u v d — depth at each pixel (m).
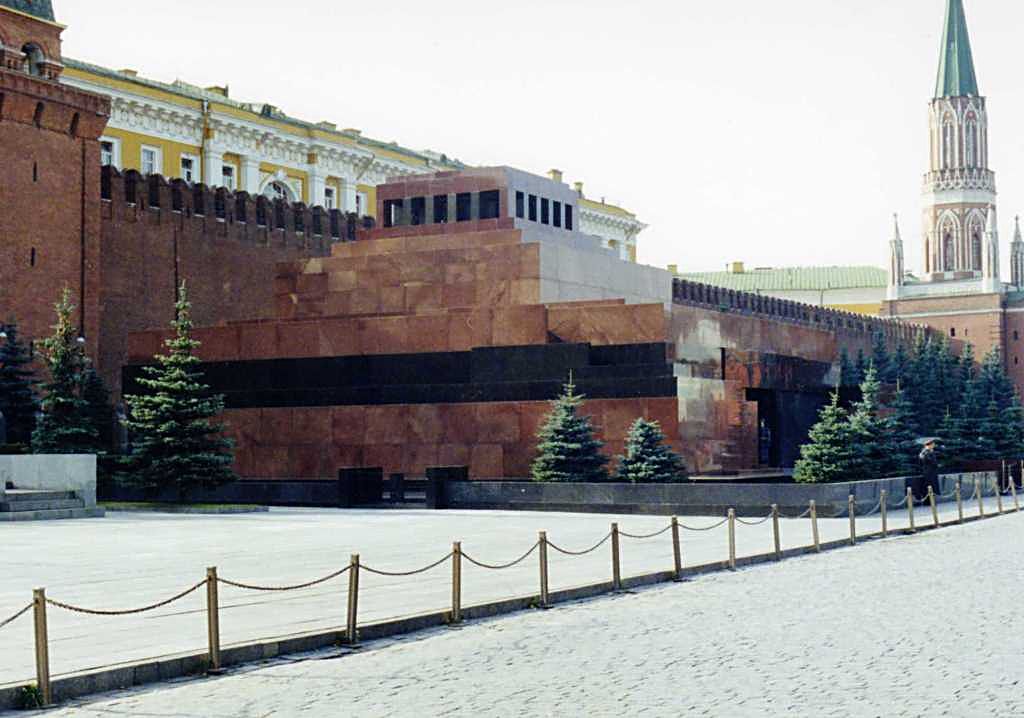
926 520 32.75
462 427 41.88
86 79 60.59
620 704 10.47
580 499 35.25
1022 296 104.56
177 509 36.03
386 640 14.02
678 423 39.41
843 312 87.69
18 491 33.59
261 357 44.84
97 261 48.84
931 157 113.50
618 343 41.09
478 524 30.33
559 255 45.12
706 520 32.03
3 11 46.56
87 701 10.98
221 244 55.19
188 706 10.73
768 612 16.02
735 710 10.18
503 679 11.67
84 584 17.84
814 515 25.02
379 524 30.42
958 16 113.00
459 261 45.25
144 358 46.53
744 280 120.81
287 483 39.00
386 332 43.53
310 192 73.75
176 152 65.88
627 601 17.42
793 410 49.88
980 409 62.28
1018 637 13.70
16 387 41.03
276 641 13.09
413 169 82.31
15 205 45.91
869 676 11.57
